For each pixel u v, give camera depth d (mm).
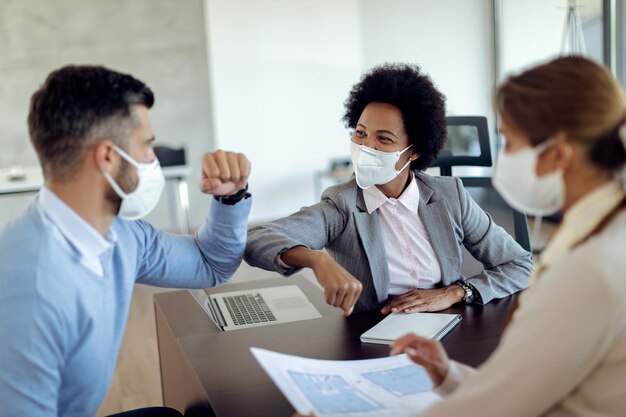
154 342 3613
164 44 6078
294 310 1765
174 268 1516
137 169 1221
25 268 1116
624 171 879
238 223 1544
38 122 1172
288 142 6574
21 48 5770
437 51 6508
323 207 1805
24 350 1091
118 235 1364
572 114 847
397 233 1824
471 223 1893
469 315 1625
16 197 5977
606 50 4637
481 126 2146
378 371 1198
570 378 821
